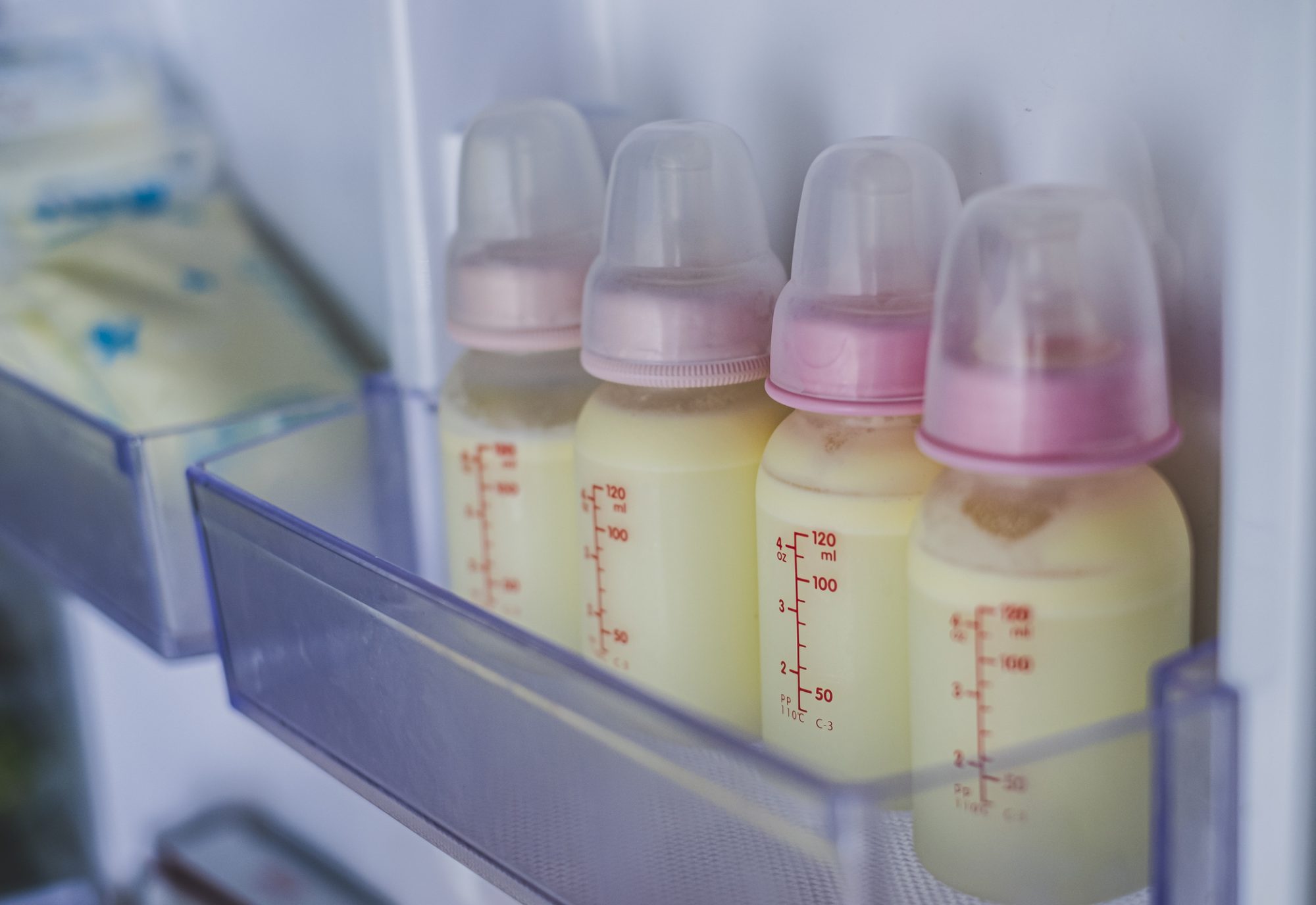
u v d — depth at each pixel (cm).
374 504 50
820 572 34
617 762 30
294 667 41
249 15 64
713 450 37
